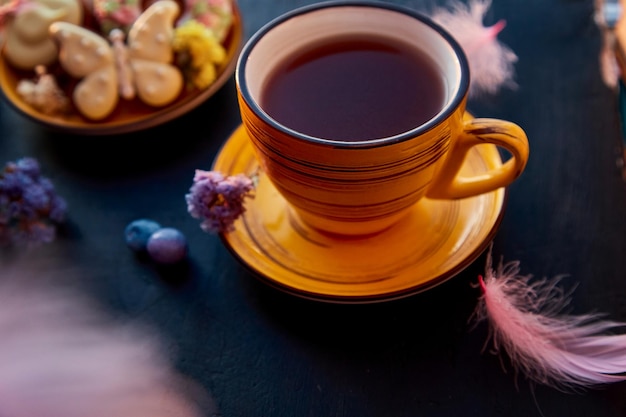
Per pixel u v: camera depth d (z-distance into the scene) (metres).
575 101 0.42
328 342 0.35
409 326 0.35
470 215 0.37
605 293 0.35
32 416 0.33
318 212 0.35
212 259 0.38
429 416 0.33
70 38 0.43
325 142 0.31
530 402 0.33
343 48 0.37
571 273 0.36
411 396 0.33
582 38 0.45
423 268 0.35
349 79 0.36
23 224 0.38
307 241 0.37
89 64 0.43
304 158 0.32
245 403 0.34
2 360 0.35
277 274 0.35
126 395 0.34
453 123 0.32
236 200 0.36
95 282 0.37
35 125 0.44
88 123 0.43
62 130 0.41
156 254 0.37
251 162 0.39
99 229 0.39
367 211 0.34
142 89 0.42
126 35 0.44
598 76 0.43
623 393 0.33
